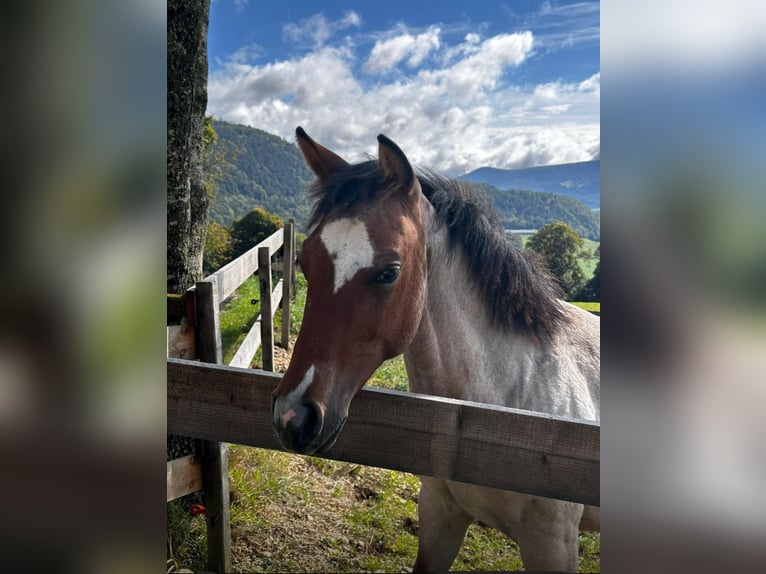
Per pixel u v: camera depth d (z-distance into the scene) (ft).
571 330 6.77
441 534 6.47
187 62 8.41
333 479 10.52
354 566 8.16
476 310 5.86
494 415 3.73
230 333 18.97
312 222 4.91
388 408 4.01
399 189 4.87
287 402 4.11
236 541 8.28
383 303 4.57
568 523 5.60
